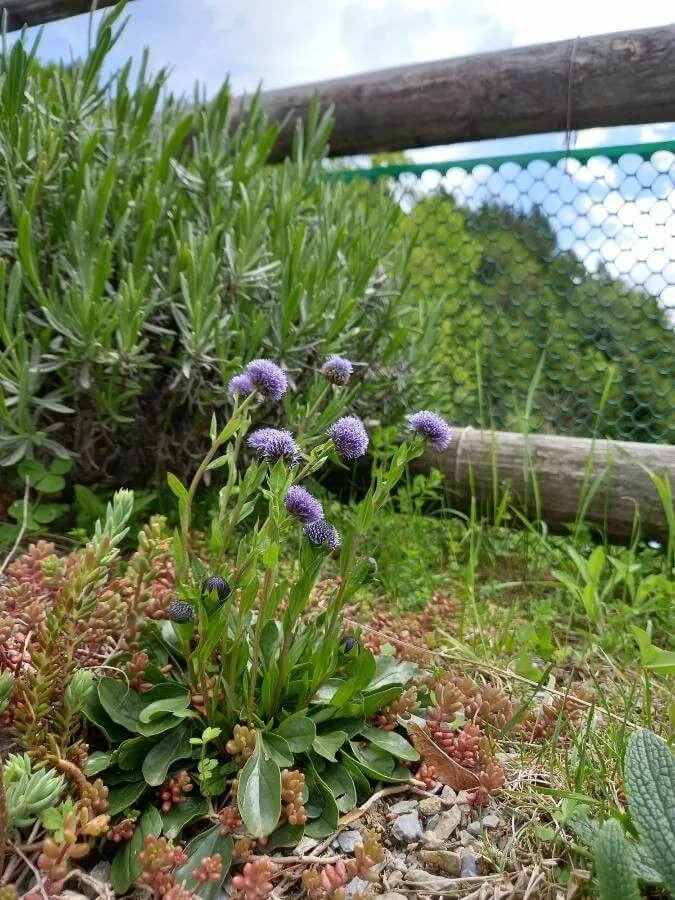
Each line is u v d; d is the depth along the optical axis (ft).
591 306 12.23
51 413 8.33
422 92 11.79
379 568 8.47
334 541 4.34
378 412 10.25
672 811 3.85
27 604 5.35
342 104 12.34
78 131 8.15
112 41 7.90
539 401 12.75
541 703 5.99
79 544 7.77
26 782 3.79
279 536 4.31
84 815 3.79
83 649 5.06
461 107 11.57
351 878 4.10
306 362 9.01
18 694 4.48
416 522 9.14
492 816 4.64
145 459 8.87
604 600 8.76
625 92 10.53
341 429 4.43
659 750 4.09
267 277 8.69
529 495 10.00
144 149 8.93
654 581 7.93
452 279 13.35
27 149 7.77
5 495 8.43
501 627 7.55
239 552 4.50
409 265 11.62
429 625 7.01
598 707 5.95
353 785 4.63
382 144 12.44
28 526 7.43
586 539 9.68
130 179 8.50
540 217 12.03
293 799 4.25
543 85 10.98
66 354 7.59
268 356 8.57
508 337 13.00
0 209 7.88
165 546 5.15
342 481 10.70
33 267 7.27
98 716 4.69
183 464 8.88
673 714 5.24
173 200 8.89
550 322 12.62
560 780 4.95
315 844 4.29
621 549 9.82
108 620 4.88
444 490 10.52
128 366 7.53
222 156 9.34
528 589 9.00
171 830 4.23
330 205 9.73
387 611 7.52
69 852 3.60
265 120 10.14
